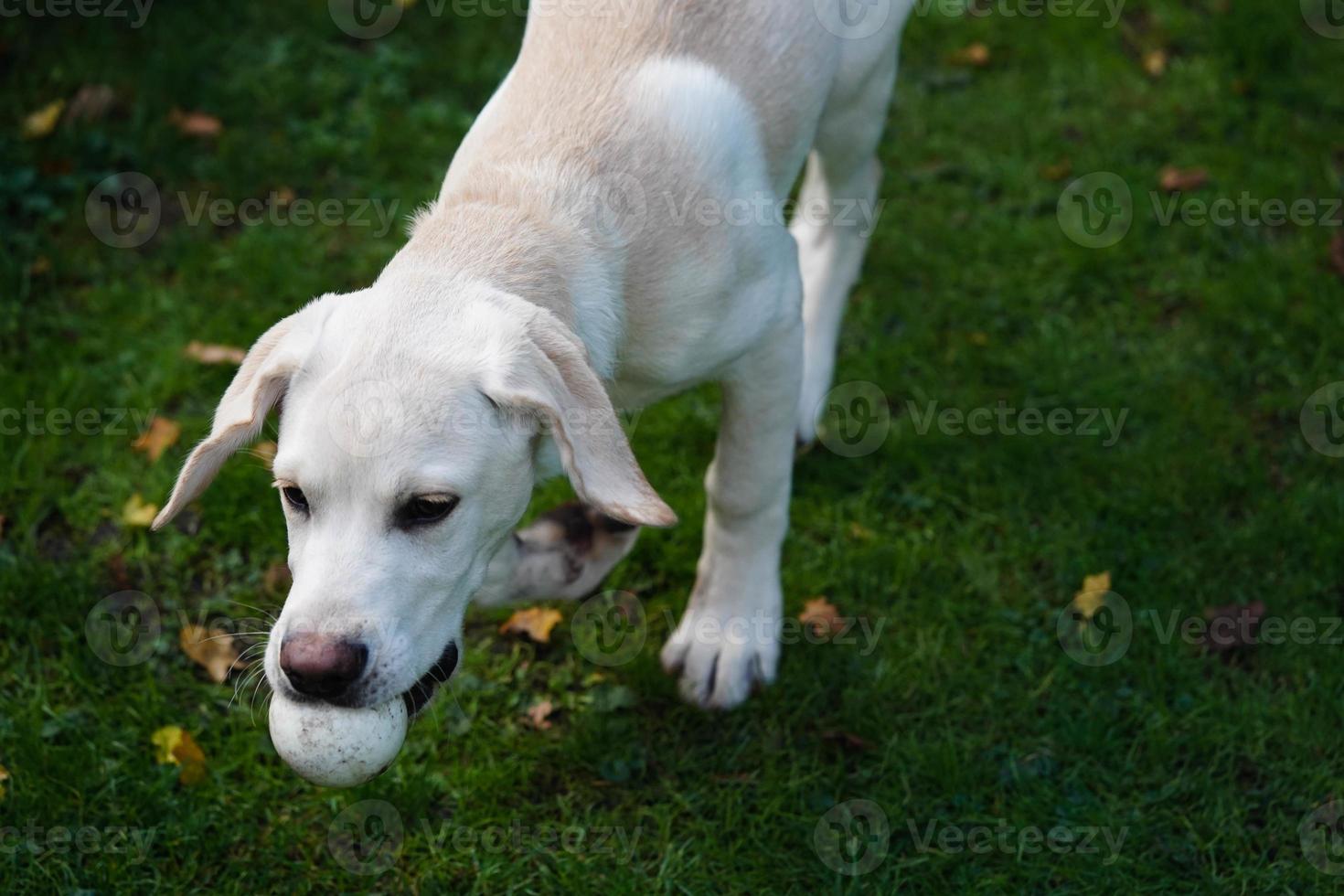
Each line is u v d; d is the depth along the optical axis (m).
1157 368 1.68
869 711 1.47
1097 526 1.58
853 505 1.59
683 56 1.34
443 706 1.46
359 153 1.86
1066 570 1.55
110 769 1.42
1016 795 1.43
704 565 1.49
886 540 1.57
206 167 1.82
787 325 1.38
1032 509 1.60
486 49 2.00
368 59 1.97
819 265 1.63
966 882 1.38
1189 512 1.58
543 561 1.42
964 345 1.70
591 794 1.43
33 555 1.54
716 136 1.33
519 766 1.44
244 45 1.98
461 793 1.42
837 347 1.69
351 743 1.22
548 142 1.31
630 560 1.55
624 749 1.45
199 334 1.68
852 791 1.43
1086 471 1.62
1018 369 1.68
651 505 1.22
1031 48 2.01
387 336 1.21
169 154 1.83
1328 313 1.70
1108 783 1.44
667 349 1.33
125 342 1.68
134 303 1.71
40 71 1.92
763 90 1.37
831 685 1.49
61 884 1.37
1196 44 2.03
